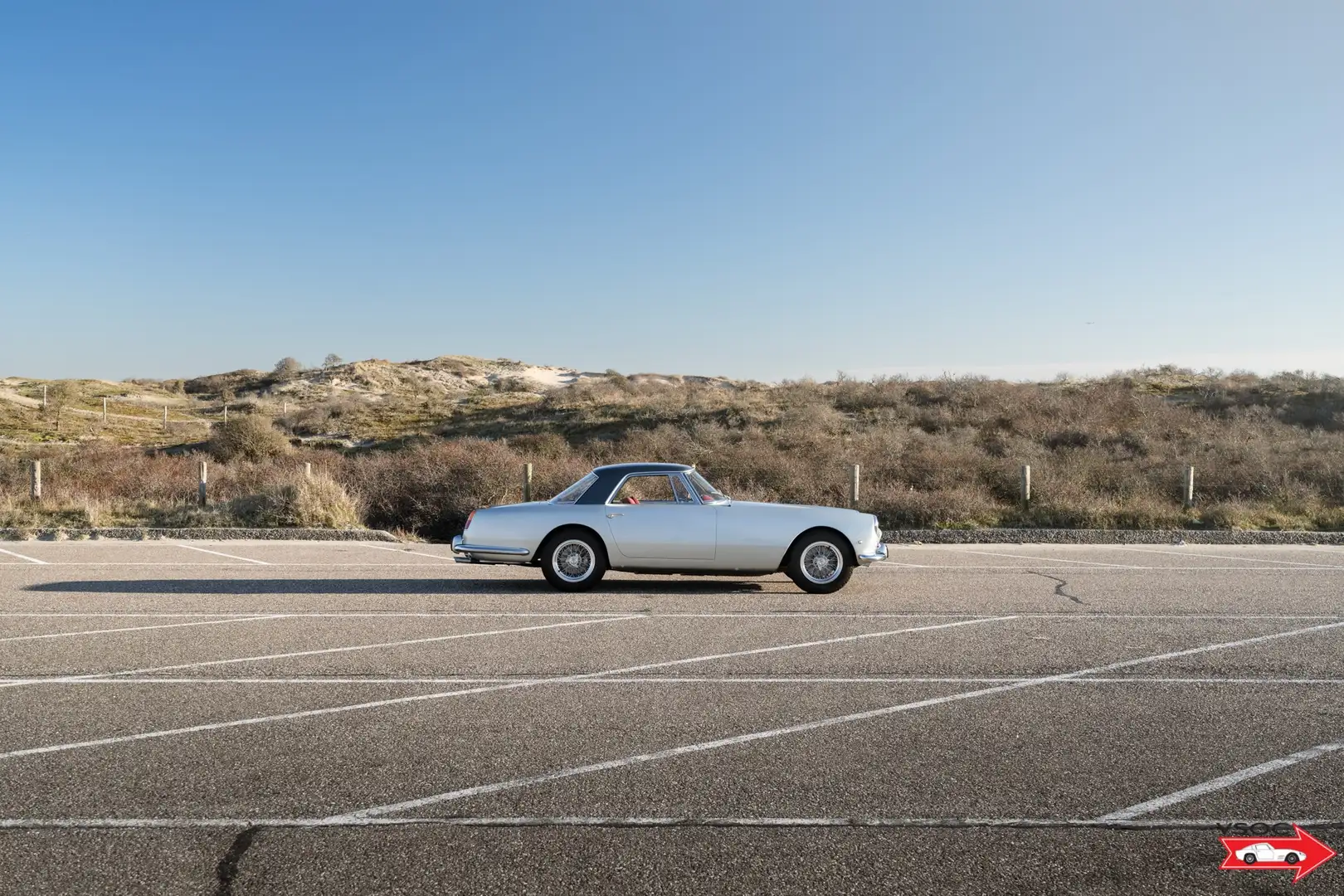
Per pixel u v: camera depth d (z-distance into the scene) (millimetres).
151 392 96875
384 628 8656
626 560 10891
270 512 19125
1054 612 9586
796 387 47844
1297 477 23078
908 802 4465
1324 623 9000
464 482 21297
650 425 38688
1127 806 4441
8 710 5941
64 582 11641
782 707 6062
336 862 3836
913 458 24766
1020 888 3639
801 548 10867
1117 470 24094
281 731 5531
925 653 7660
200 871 3758
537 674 6902
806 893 3594
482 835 4098
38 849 3951
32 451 36969
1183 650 7758
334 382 90562
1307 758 5098
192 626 8758
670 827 4180
